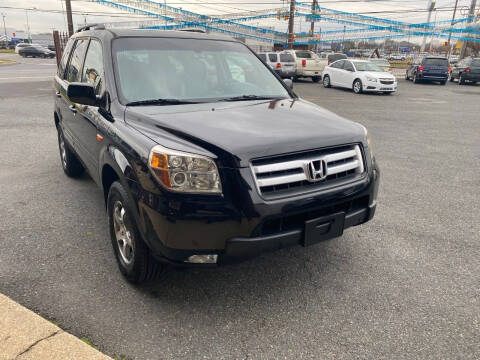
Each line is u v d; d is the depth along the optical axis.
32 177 5.72
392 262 3.60
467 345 2.59
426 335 2.68
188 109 3.28
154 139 2.75
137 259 2.92
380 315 2.88
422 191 5.48
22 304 2.91
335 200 2.81
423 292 3.16
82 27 5.02
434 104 15.27
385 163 6.89
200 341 2.60
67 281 3.21
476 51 49.16
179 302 2.99
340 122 3.22
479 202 5.10
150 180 2.61
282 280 3.31
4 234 3.98
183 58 3.90
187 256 2.61
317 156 2.80
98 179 3.68
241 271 3.43
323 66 25.42
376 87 18.31
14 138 8.10
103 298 3.01
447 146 8.25
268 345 2.58
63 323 2.72
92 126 3.64
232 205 2.54
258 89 4.04
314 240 2.81
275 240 2.65
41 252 3.65
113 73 3.53
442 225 4.39
